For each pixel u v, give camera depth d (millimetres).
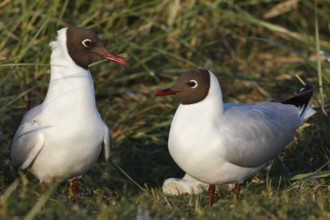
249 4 16234
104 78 14266
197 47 15281
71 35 9555
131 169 12531
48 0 13906
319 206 8891
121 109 14008
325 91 12938
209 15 15711
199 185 11117
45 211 8148
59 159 9508
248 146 9648
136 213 8422
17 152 9797
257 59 15930
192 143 9430
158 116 13555
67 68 9531
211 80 9500
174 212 8938
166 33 14539
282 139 10242
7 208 7887
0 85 12773
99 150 9742
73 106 9406
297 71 15148
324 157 11906
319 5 16781
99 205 9398
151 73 14102
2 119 12484
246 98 14492
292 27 16672
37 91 13461
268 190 10070
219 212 8820
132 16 15281
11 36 13531
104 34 14219
